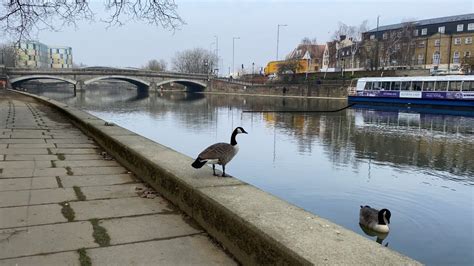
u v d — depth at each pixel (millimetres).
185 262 3861
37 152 9641
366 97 60656
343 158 19562
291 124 35750
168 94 105438
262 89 102438
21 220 4926
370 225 9641
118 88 167500
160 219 5016
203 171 5770
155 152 7234
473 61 75750
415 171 16812
